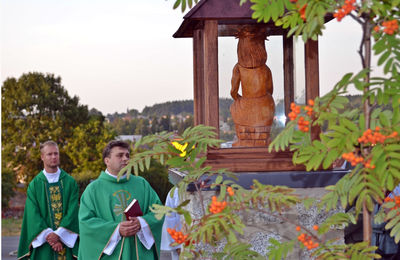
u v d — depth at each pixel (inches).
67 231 219.6
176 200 173.6
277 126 139.5
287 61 139.3
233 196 102.9
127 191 168.6
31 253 217.8
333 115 88.7
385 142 84.5
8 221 983.6
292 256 138.9
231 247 109.2
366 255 91.3
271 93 139.3
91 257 161.3
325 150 89.8
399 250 173.6
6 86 1231.5
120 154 167.6
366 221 92.7
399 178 84.0
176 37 171.0
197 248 132.5
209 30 136.5
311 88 138.1
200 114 154.5
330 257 93.1
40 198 220.5
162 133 116.3
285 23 94.9
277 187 101.2
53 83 1226.0
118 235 159.3
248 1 133.3
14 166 1220.5
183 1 109.8
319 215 139.3
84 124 1195.3
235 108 137.9
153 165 684.7
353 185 89.1
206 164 135.9
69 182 227.6
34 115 1227.2
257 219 139.5
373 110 91.6
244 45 137.8
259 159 137.3
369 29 86.7
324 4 85.4
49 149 223.8
